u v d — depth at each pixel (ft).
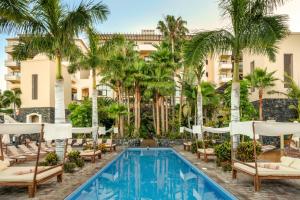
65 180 38.40
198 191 35.76
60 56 48.01
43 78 120.16
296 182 36.27
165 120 122.31
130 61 112.27
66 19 45.16
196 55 44.70
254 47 44.50
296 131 33.83
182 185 39.42
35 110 119.96
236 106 45.47
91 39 71.77
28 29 44.45
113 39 70.74
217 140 88.38
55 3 45.91
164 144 103.96
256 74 86.22
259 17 43.52
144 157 74.49
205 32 45.55
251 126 33.91
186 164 60.13
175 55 114.21
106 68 79.97
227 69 149.59
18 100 136.26
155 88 110.73
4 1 35.88
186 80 99.71
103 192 35.35
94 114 77.15
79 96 142.00
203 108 120.47
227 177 40.01
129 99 124.57
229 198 30.27
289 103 90.07
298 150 62.13
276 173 31.86
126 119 124.36
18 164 53.78
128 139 104.94
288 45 90.84
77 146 96.89
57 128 36.27
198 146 75.31
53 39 46.57
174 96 126.31
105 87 141.08
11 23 42.06
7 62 145.38
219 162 50.67
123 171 51.90
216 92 108.88
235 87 45.65
